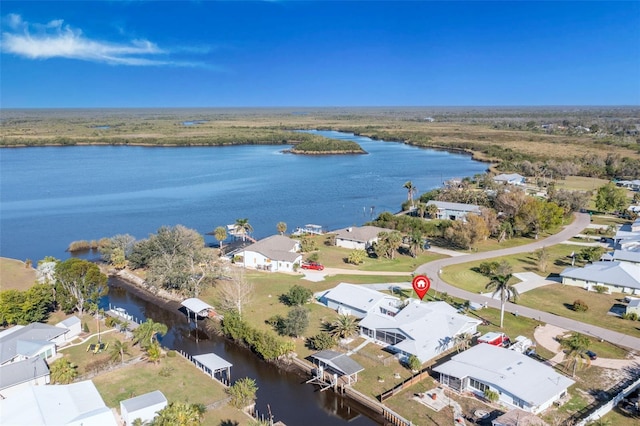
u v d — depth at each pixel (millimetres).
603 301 87250
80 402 51938
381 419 55250
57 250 128500
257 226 152250
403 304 80688
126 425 50812
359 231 126562
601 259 107688
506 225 127875
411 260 112438
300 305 81812
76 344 71438
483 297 89125
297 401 59312
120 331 76000
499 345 68875
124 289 100062
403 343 67312
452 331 70562
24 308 76312
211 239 137875
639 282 89500
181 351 72688
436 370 60594
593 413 52125
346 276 101125
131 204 179625
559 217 135875
